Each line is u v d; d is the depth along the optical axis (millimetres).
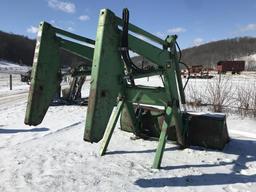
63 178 4246
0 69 58906
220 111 9492
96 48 3908
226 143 6027
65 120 8422
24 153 5316
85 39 4711
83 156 5172
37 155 5203
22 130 7195
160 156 4719
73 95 11977
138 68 4637
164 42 5000
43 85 4441
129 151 5453
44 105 4496
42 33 4367
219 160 5078
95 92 3848
